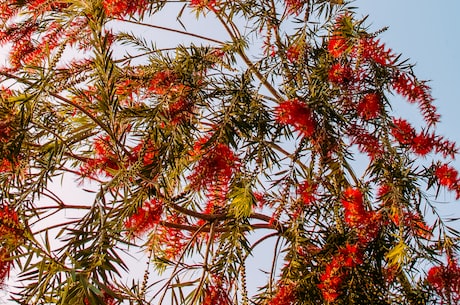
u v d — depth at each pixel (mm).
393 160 1666
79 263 1398
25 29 1688
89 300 1348
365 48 1687
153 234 1654
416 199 1655
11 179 1575
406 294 1664
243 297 1589
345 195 1665
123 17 1697
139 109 1649
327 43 1787
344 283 1627
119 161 1577
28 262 1362
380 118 1680
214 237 1763
